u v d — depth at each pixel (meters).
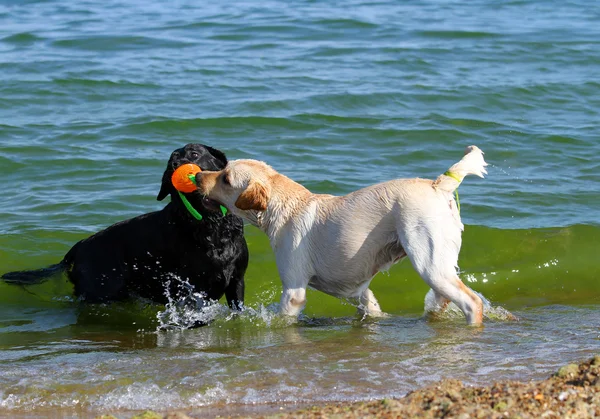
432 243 7.32
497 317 8.11
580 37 21.27
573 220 11.01
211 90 16.41
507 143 14.10
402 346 7.16
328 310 8.90
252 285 9.44
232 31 21.41
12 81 16.64
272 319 8.10
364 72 17.88
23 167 12.66
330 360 6.80
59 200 11.51
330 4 25.52
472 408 5.14
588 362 5.89
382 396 5.96
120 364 6.81
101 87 16.55
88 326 8.44
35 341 7.86
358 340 7.45
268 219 8.00
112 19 23.08
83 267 9.17
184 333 8.09
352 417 5.19
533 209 11.41
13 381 6.41
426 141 14.13
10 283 9.44
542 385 5.57
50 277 9.51
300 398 5.98
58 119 14.77
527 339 7.29
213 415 5.71
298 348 7.23
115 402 6.00
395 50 19.70
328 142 13.97
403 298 9.21
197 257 8.41
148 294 8.92
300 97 15.98
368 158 13.30
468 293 7.49
